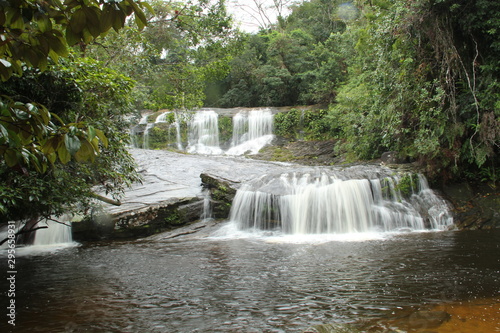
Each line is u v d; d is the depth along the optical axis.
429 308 4.14
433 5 10.41
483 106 10.58
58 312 4.35
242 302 4.55
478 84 11.04
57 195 5.54
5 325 3.96
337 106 19.67
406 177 11.43
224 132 24.81
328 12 32.31
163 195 11.62
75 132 1.86
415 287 4.91
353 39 18.33
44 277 6.04
